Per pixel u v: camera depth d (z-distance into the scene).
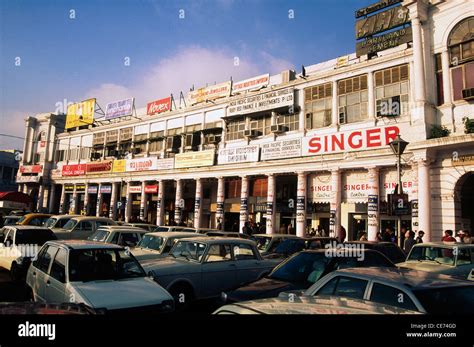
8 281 10.48
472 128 15.16
